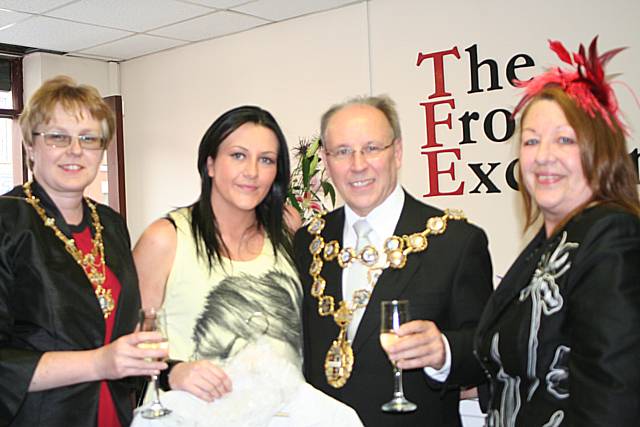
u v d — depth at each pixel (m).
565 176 1.48
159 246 2.09
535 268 1.51
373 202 2.02
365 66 5.39
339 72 5.54
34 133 1.97
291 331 2.11
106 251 2.09
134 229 7.02
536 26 4.58
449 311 1.93
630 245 1.33
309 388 1.75
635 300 1.29
